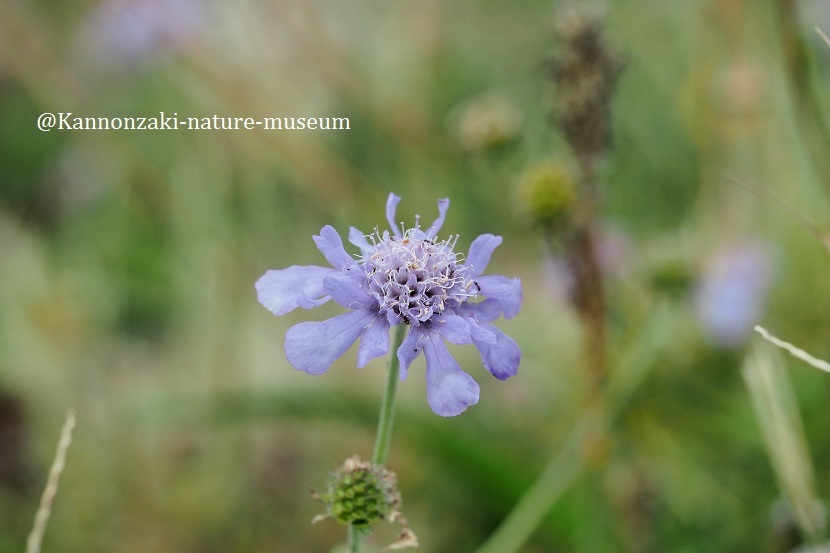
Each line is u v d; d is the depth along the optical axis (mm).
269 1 529
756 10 541
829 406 472
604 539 435
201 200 591
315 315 582
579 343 463
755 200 557
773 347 406
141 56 583
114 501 477
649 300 521
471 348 548
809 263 550
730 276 504
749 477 464
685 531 450
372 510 319
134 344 584
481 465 451
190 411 474
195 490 489
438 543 459
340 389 468
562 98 429
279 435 498
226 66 526
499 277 328
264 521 474
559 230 433
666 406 490
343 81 560
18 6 562
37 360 539
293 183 569
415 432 454
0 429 491
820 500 442
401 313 320
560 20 430
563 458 421
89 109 579
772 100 547
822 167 441
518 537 414
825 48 522
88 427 503
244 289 541
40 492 480
